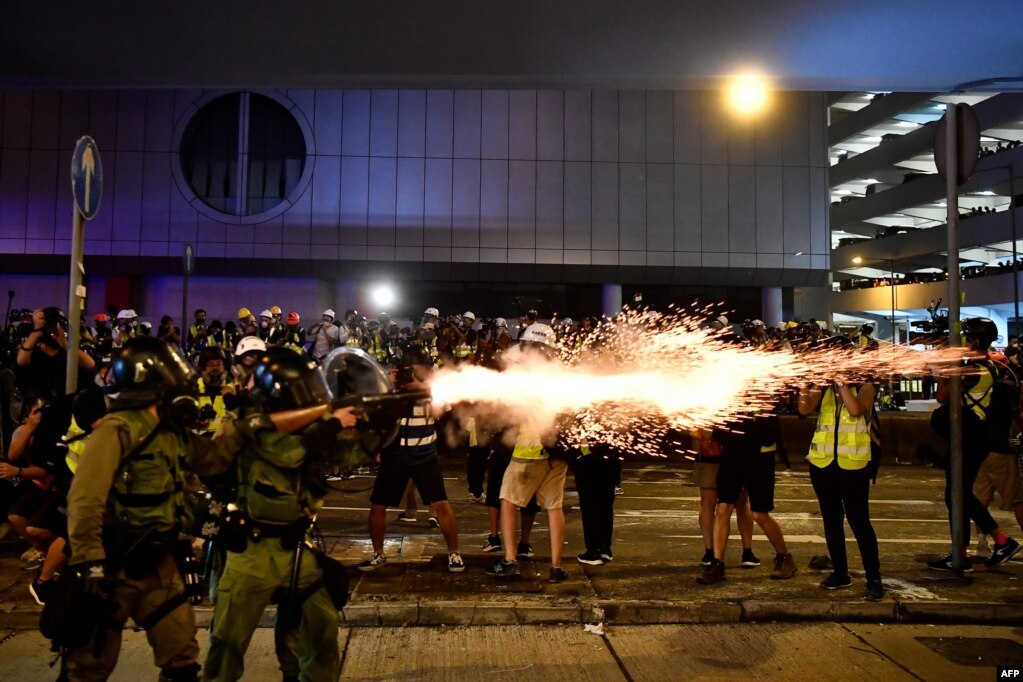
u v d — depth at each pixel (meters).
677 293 31.50
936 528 9.16
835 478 6.29
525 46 10.42
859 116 54.78
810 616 5.93
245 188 29.73
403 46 10.40
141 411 3.56
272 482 3.59
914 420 15.19
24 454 6.08
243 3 9.02
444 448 14.62
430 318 16.34
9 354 10.17
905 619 5.93
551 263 30.25
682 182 30.72
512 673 4.88
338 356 4.30
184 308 15.74
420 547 7.69
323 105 29.80
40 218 28.89
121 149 29.16
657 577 6.71
